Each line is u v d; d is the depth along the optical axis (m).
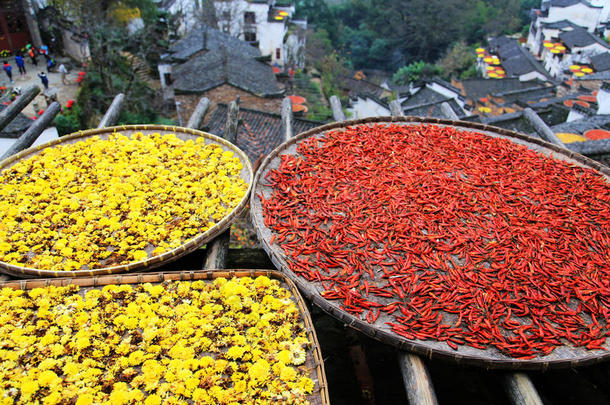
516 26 54.12
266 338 4.16
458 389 5.87
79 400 3.53
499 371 4.14
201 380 3.77
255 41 33.62
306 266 4.79
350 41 51.72
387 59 51.44
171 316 4.36
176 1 32.78
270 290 4.66
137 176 6.36
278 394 3.71
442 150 7.09
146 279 4.71
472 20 51.84
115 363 3.89
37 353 3.92
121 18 23.02
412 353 4.11
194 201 5.96
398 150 7.01
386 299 4.51
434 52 51.50
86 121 17.33
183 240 5.36
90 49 20.59
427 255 5.01
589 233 5.45
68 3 21.00
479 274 4.77
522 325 4.26
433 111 25.12
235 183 6.25
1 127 8.70
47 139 14.55
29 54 21.80
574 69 33.38
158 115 20.20
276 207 5.60
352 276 4.68
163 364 3.91
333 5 56.72
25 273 4.75
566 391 5.69
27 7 22.61
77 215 5.61
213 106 18.92
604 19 42.06
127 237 5.30
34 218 5.52
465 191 6.09
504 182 6.29
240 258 6.18
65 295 4.52
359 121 7.82
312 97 28.20
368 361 6.18
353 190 6.05
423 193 5.96
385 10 50.38
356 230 5.31
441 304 4.41
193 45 24.03
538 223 5.54
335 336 6.48
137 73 23.77
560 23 41.28
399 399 5.68
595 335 4.15
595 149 9.87
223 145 7.20
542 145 7.43
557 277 4.73
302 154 6.83
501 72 39.19
